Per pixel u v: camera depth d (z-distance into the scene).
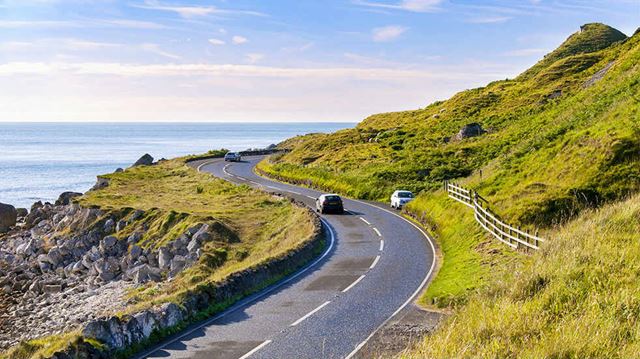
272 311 22.42
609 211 25.58
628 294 15.43
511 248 28.78
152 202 60.41
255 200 59.16
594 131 43.66
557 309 15.77
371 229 42.88
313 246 35.19
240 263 35.81
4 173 142.25
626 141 38.03
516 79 131.88
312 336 18.92
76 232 52.50
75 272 45.59
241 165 97.94
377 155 82.06
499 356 12.69
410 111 134.00
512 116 89.88
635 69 61.19
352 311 22.00
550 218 33.03
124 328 17.98
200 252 42.09
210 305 22.73
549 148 47.00
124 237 49.19
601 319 14.01
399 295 24.31
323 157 88.50
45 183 123.31
